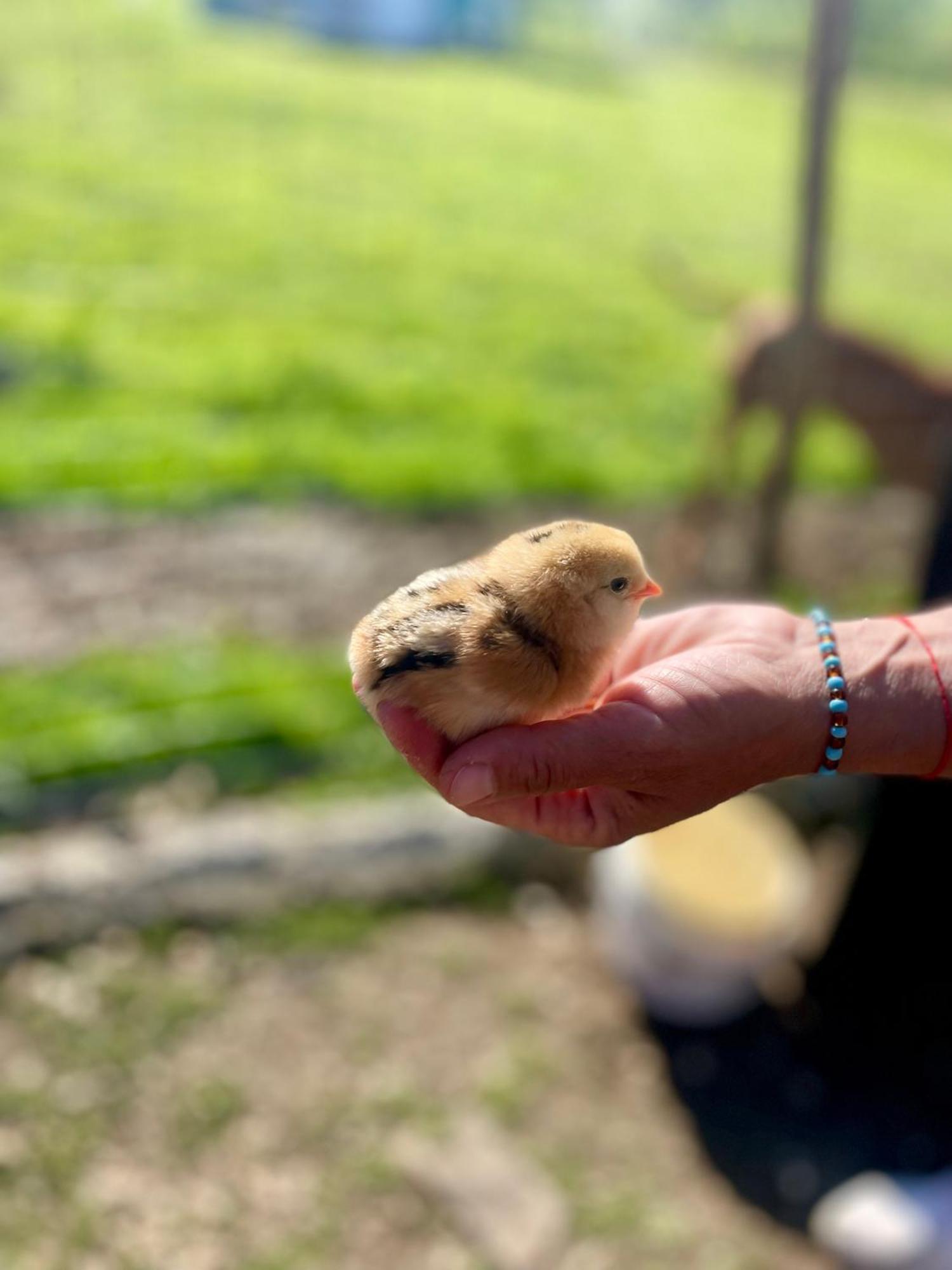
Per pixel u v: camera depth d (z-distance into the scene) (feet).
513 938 2.42
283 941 2.31
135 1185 1.92
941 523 2.01
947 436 3.30
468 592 1.06
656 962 2.28
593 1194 2.02
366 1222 1.93
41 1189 1.90
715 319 5.15
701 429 4.19
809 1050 2.33
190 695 2.68
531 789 0.97
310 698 2.75
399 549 3.34
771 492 3.46
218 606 3.01
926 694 1.07
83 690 2.65
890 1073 2.31
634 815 1.08
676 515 3.70
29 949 2.19
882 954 2.32
